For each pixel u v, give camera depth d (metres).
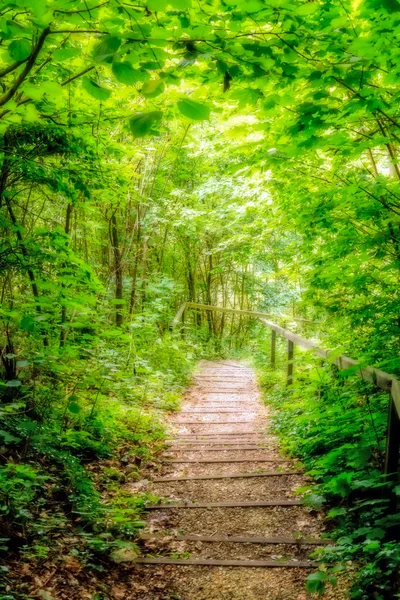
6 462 3.42
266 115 3.28
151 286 9.45
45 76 3.62
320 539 3.21
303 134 2.86
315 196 4.23
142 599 2.65
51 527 2.97
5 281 4.90
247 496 4.02
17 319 4.13
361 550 2.87
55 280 4.57
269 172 5.57
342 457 3.89
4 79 3.02
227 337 18.19
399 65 2.58
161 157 9.03
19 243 4.10
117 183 5.29
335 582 2.40
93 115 4.23
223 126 8.05
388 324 4.11
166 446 5.41
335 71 2.39
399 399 2.70
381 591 2.47
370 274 3.91
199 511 3.75
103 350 6.60
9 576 2.44
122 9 1.71
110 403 5.78
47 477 3.24
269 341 11.45
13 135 3.95
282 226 6.11
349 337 4.75
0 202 4.34
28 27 1.76
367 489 3.44
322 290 4.72
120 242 10.21
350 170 4.36
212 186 8.62
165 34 1.79
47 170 3.96
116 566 2.95
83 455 4.46
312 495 3.44
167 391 7.91
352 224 3.96
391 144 4.17
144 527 3.50
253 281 16.75
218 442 5.53
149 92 1.59
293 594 2.66
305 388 5.61
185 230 11.98
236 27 2.03
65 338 4.83
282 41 2.12
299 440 4.71
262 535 3.36
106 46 1.67
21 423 3.28
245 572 2.89
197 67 2.71
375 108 2.81
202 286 17.53
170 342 9.68
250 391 8.85
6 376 4.31
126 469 4.54
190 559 3.03
